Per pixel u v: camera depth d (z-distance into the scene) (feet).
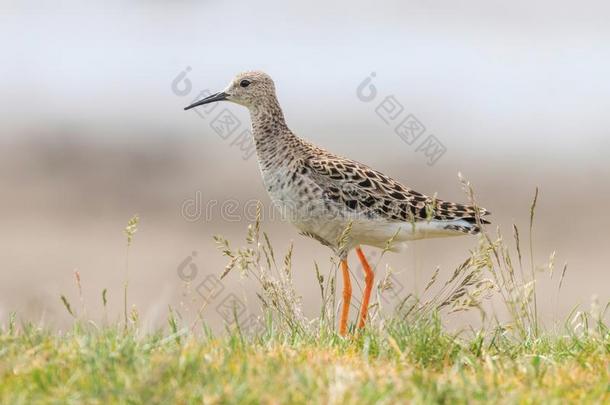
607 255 61.41
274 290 26.94
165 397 18.29
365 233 30.94
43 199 69.05
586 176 77.25
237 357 21.25
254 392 18.48
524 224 67.15
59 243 61.05
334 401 18.33
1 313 29.14
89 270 56.54
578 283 56.49
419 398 18.75
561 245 63.31
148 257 58.95
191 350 21.02
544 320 34.22
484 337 24.79
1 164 75.82
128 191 71.10
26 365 20.27
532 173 77.71
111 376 19.31
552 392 20.01
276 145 32.04
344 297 30.83
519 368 22.03
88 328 23.71
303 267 57.00
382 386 19.49
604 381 20.94
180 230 64.08
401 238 31.30
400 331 24.23
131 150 79.71
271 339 23.86
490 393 19.67
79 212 66.85
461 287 26.30
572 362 22.97
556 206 70.59
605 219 68.13
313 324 26.61
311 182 30.76
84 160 77.46
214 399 18.12
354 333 25.76
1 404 18.13
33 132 84.69
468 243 59.72
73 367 20.01
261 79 32.65
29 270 56.24
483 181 75.46
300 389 18.97
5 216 65.36
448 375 21.07
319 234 31.50
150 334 23.75
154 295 51.93
